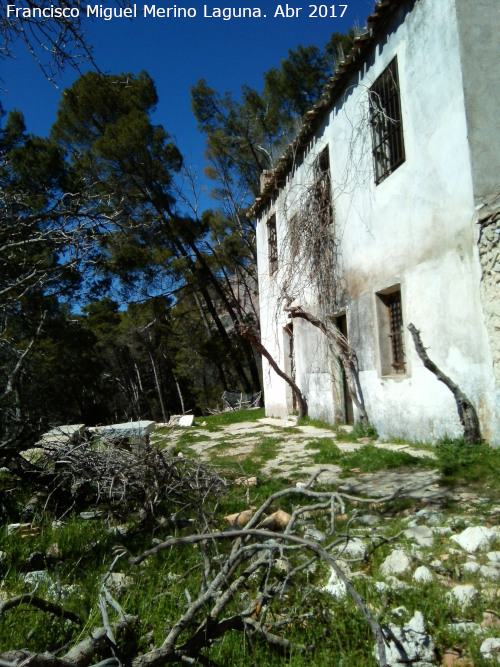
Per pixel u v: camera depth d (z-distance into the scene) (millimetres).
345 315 10352
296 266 11688
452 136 6680
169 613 2789
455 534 3854
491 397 6105
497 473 5309
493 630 2547
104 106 20781
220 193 26109
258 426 12656
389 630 2463
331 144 10430
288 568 2619
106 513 4824
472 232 6344
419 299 7516
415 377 7668
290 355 13836
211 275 25172
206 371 33656
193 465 5527
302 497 5105
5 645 2398
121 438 6043
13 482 5473
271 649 2467
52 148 13070
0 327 6805
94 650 2197
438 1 6895
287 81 23422
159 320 27969
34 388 8266
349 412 10633
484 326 6188
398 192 7996
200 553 3555
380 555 3498
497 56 6547
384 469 6305
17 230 5871
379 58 8500
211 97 24562
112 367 29062
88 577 3324
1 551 3709
